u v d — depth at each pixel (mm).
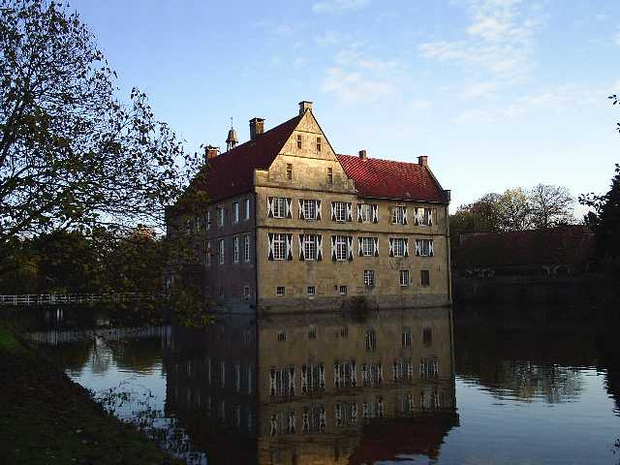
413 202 62812
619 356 25016
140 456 11023
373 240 59438
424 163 68562
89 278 14688
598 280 53875
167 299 15367
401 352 27359
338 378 21141
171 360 25859
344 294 56812
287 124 57125
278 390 19125
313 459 12328
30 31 15078
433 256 63969
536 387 19156
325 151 56469
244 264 53312
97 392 18844
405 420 15336
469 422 15055
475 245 81750
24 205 13641
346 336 34156
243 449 13000
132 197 14844
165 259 15125
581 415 15570
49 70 15164
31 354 21891
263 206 52219
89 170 14039
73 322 39125
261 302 51375
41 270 15195
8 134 13898
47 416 12836
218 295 57406
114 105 15312
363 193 58938
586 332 34125
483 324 41125
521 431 14211
